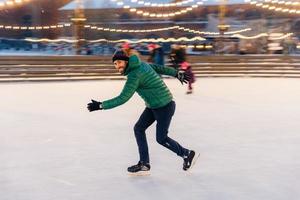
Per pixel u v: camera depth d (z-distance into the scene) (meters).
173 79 14.62
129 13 25.36
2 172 4.19
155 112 3.85
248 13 25.33
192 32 25.41
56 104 8.88
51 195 3.54
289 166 4.38
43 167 4.36
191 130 6.24
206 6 25.50
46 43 21.98
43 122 6.90
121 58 3.67
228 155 4.82
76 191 3.63
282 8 22.02
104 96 10.17
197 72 15.36
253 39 19.28
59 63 14.16
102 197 3.48
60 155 4.83
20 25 28.47
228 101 9.37
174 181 3.89
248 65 15.59
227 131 6.17
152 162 4.52
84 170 4.25
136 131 4.04
